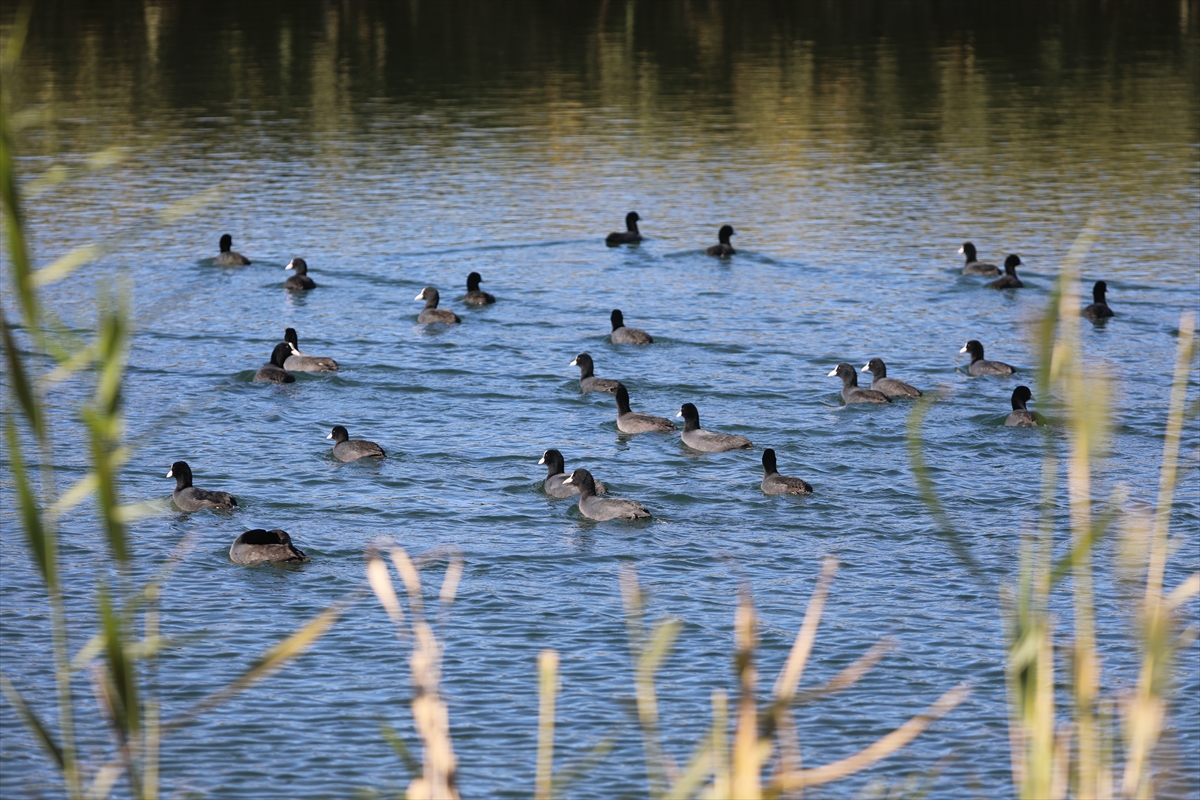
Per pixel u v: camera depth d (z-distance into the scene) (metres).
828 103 87.06
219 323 46.19
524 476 33.25
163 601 26.00
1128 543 8.27
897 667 23.47
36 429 6.67
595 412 38.03
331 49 104.81
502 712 22.06
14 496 31.17
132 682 7.00
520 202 64.00
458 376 40.91
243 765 20.48
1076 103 85.69
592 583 27.03
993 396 38.75
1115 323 45.72
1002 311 47.53
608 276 52.28
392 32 112.25
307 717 21.95
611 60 101.62
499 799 19.45
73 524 29.75
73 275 51.00
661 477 33.12
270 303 48.62
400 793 19.78
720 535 29.52
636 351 43.22
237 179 67.56
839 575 27.34
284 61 99.75
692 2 128.25
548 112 84.81
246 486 32.25
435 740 8.16
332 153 73.75
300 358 40.62
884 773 20.20
